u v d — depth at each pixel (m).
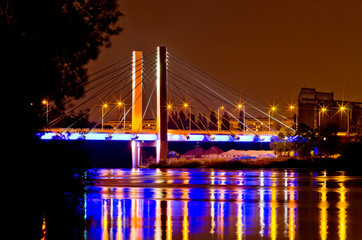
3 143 15.38
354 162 81.06
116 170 74.56
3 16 14.78
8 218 15.85
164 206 24.58
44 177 17.28
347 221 19.77
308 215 21.47
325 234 16.88
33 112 15.70
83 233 16.86
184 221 19.66
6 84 14.76
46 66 15.29
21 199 16.05
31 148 16.02
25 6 14.98
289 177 50.69
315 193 31.89
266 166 79.44
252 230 17.62
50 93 15.59
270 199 28.12
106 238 16.03
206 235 16.61
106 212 22.17
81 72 15.99
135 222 19.33
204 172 64.44
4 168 15.53
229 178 48.97
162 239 15.93
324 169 73.62
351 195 30.45
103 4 16.31
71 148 18.16
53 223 17.94
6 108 15.02
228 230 17.61
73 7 15.94
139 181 44.16
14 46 14.68
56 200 17.98
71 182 18.23
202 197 29.20
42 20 15.30
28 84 15.09
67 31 15.52
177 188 36.12
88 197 29.12
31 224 16.62
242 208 23.86
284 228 18.06
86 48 16.14
